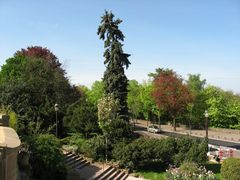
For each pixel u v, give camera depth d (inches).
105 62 1743.4
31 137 845.2
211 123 3176.7
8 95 1437.0
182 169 1016.2
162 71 3090.6
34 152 820.0
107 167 1171.9
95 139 1328.7
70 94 1823.3
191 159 1222.3
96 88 3590.1
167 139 1290.6
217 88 3543.3
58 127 1598.2
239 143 2316.7
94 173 1065.5
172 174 1005.8
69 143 1350.9
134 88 3636.8
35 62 1820.9
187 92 2869.1
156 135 2596.0
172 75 2918.3
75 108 1568.7
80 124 1478.8
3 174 482.9
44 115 1542.8
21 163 731.4
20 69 1952.5
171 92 2854.3
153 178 1160.8
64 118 1569.9
